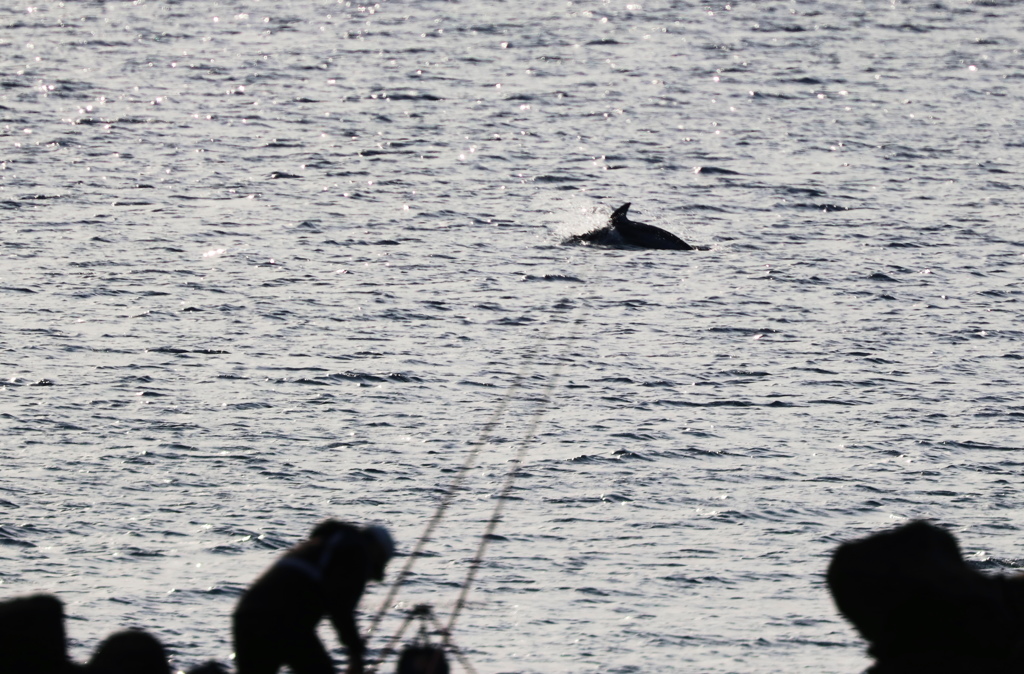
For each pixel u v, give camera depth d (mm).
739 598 70062
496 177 184375
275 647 31891
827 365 111750
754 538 78188
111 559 73188
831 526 80250
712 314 126125
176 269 136750
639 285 135750
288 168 186250
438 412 99000
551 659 62094
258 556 74312
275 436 93062
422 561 74062
